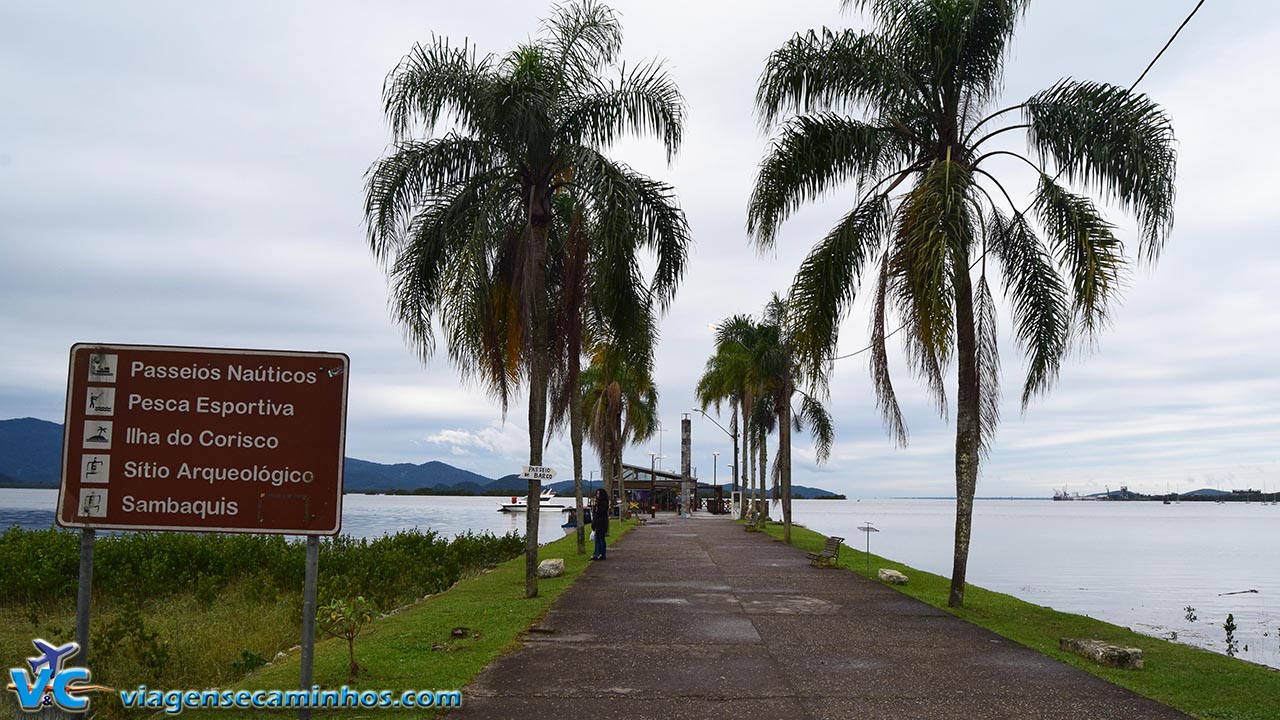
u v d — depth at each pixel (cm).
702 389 5256
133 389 662
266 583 1748
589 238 1672
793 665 978
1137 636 1218
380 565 1886
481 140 1645
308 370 672
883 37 1501
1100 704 820
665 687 871
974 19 1448
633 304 1700
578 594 1592
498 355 1766
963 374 1505
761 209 1534
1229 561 4778
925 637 1163
